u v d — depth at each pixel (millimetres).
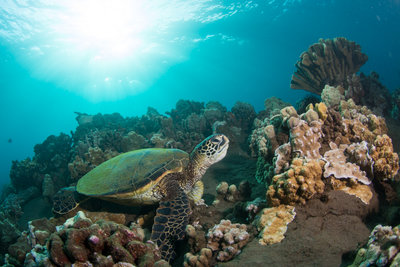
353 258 2982
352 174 4250
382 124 6859
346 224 3627
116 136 11383
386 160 4344
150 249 2961
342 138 5551
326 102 8094
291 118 5223
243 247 3678
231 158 9641
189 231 4184
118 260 2781
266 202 4500
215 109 12930
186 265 3633
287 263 3105
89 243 2719
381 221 3924
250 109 12719
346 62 10672
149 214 5465
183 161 5773
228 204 5961
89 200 5836
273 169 5195
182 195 4934
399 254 2258
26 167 11109
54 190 10242
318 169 4062
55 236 2822
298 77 11672
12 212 9195
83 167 9070
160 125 13414
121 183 5203
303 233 3529
